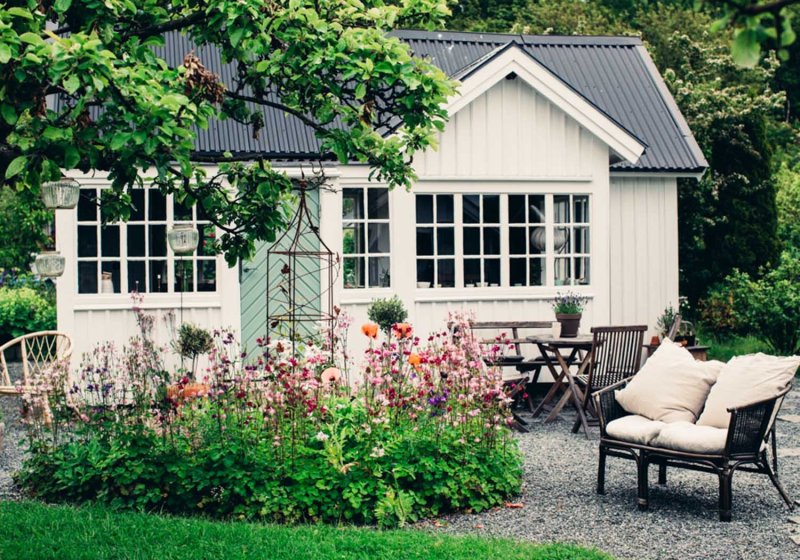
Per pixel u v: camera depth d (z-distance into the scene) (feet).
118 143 15.78
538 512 23.75
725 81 74.90
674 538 21.48
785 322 49.88
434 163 42.45
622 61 52.49
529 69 42.45
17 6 17.40
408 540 20.18
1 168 17.15
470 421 25.36
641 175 46.14
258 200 22.16
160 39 18.98
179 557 18.76
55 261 32.81
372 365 25.03
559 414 38.88
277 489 22.66
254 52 19.15
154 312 39.55
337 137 20.65
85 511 22.18
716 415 24.21
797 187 69.36
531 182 43.45
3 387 34.01
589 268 44.27
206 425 23.94
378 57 19.10
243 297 41.63
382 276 42.52
